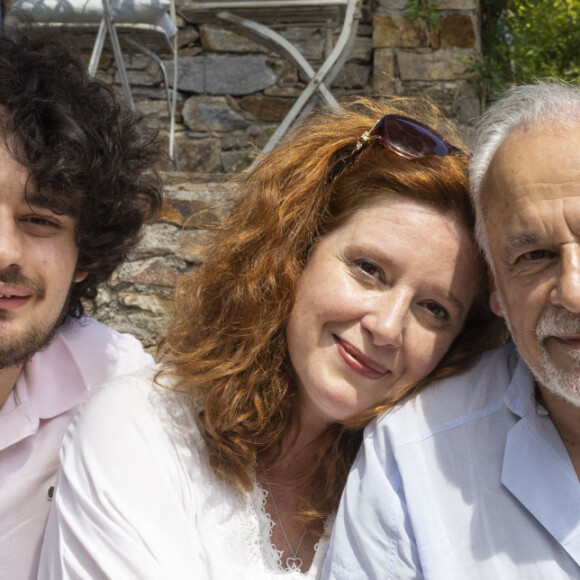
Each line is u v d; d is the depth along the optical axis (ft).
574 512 4.88
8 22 6.07
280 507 5.85
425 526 5.00
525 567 4.88
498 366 5.66
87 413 5.52
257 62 16.26
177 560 5.01
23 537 5.83
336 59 12.05
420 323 5.46
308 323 5.49
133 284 9.94
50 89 5.26
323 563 5.62
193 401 5.73
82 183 5.35
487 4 15.98
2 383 5.68
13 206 5.07
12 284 5.11
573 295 4.42
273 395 5.69
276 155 6.10
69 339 6.34
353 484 5.45
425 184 5.34
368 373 5.43
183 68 16.31
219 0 12.00
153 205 6.56
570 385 4.67
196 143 16.33
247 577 5.32
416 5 15.03
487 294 5.71
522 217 4.65
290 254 5.63
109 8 11.78
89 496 5.12
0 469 5.72
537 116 4.76
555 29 16.08
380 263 5.33
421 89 15.29
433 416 5.40
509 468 5.06
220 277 5.91
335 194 5.65
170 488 5.27
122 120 5.83
